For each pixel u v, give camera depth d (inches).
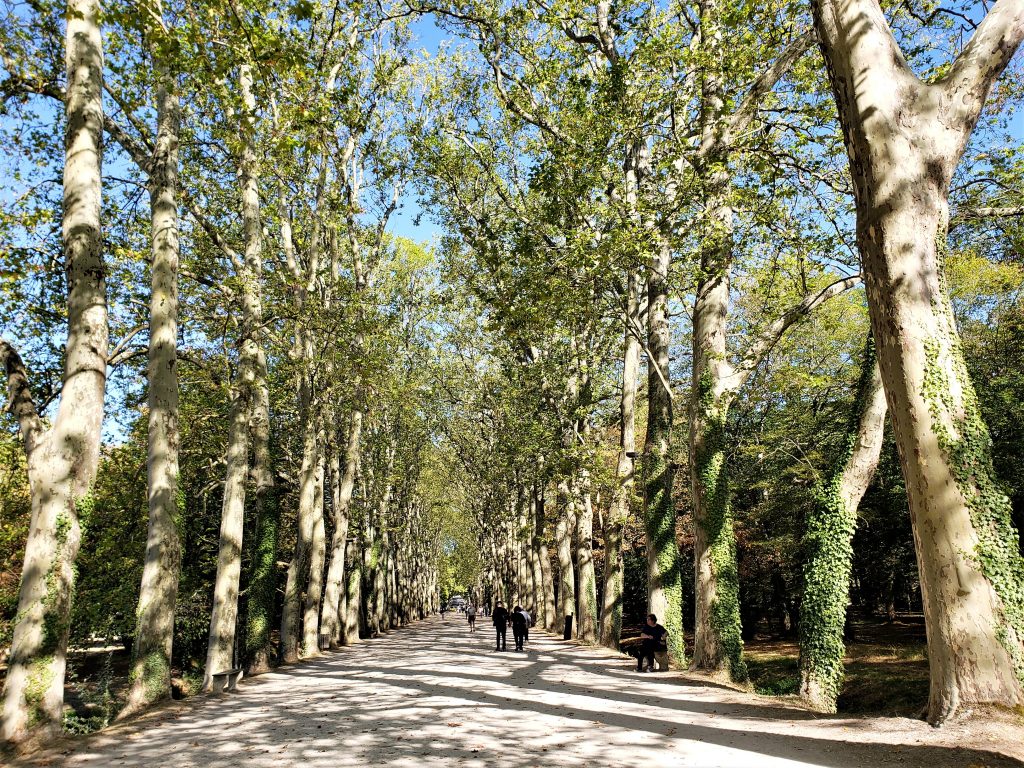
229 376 794.8
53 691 352.8
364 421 1302.9
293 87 502.6
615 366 1124.5
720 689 477.7
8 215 443.8
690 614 1430.9
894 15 500.7
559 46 620.7
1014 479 742.5
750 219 586.2
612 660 741.3
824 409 984.9
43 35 488.7
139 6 331.0
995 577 273.7
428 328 1451.8
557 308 552.4
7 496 760.3
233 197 761.0
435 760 280.1
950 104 293.0
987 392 785.6
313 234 849.5
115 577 803.4
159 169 512.4
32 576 360.8
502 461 1269.7
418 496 2103.8
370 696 484.7
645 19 566.9
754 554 1103.6
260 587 719.1
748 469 1015.6
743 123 525.0
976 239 708.0
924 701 573.6
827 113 502.9
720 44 499.5
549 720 369.1
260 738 343.3
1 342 404.5
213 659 550.6
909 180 289.9
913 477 288.4
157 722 398.9
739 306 892.6
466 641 1163.3
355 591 1233.4
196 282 702.5
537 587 1519.4
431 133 687.7
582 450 905.5
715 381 552.1
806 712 380.2
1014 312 885.2
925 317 287.1
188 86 532.4
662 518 687.1
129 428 850.8
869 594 1201.4
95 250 410.0
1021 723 254.5
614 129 531.8
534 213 581.9
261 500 746.8
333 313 758.5
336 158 855.7
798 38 489.1
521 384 1104.8
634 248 503.8
